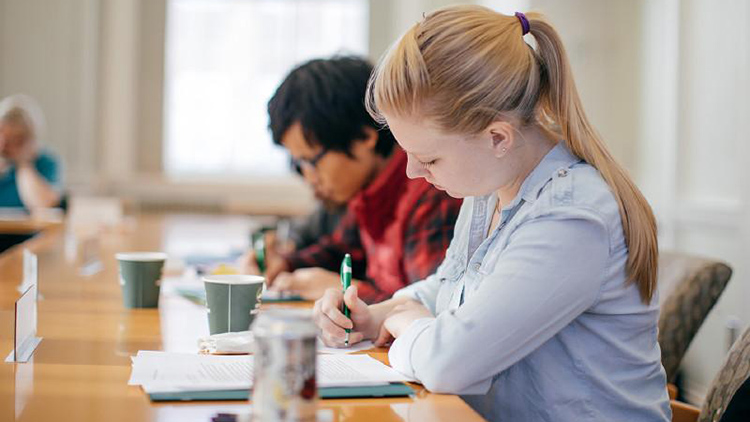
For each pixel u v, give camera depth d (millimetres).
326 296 1403
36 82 5824
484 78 1104
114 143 6047
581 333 1161
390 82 1105
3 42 5789
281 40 6066
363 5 6078
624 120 4281
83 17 5836
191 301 1785
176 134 6113
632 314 1160
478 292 1123
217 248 2980
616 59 4309
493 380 1195
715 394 1323
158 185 6098
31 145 4789
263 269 2184
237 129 6117
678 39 3650
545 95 1188
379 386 1062
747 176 3049
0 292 1838
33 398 966
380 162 2023
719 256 3320
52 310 1617
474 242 1359
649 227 1172
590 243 1111
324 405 979
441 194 1897
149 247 2969
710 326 3352
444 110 1097
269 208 5738
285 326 773
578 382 1152
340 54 2084
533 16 1188
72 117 5871
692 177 3586
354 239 2570
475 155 1148
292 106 1998
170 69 6070
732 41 3191
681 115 3656
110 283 2016
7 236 4094
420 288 1498
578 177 1162
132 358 1165
